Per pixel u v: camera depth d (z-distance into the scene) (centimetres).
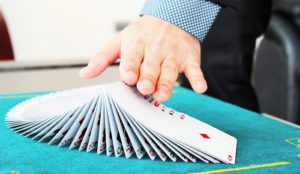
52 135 63
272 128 74
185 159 57
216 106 88
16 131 66
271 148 64
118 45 71
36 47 269
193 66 70
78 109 59
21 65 126
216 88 139
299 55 143
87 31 276
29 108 68
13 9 258
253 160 58
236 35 133
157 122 59
